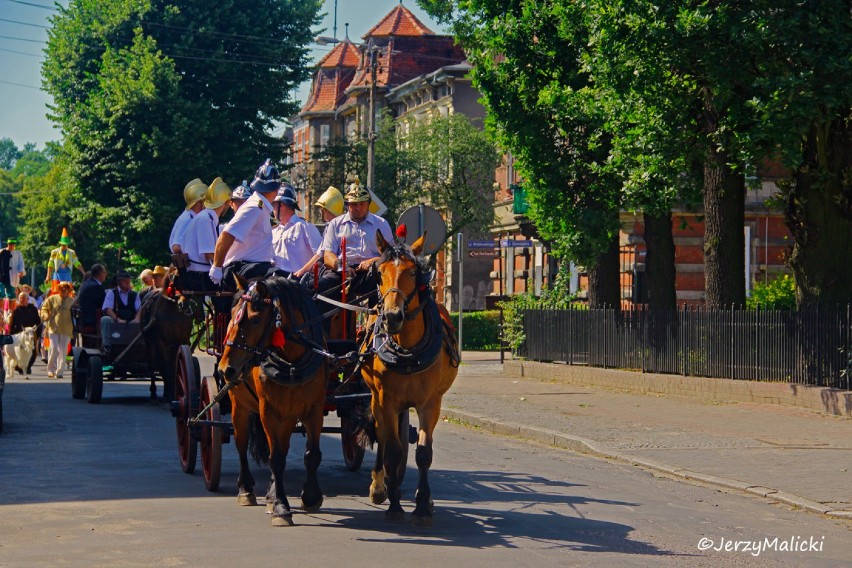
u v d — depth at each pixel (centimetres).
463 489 1198
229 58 5166
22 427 1777
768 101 1945
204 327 1369
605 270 2884
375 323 1023
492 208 5106
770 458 1452
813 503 1138
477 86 2819
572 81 2727
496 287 5372
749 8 1972
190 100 5091
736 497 1204
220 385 1197
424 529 967
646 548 911
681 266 3738
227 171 4981
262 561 830
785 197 2364
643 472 1377
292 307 993
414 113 6538
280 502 980
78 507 1061
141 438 1631
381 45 7138
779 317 2128
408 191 5181
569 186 2759
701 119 2275
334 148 5441
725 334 2269
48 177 8700
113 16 5162
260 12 5203
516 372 3011
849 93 1888
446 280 5800
